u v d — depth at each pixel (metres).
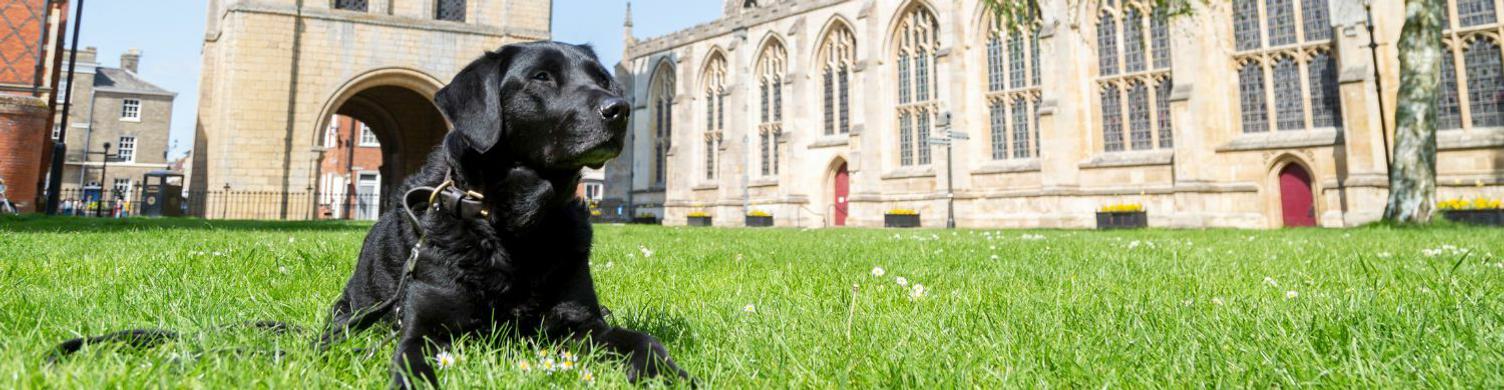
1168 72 26.45
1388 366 2.17
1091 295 4.10
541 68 2.43
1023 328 3.00
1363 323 2.82
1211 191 25.03
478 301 2.37
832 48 36.25
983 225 29.95
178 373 2.04
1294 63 24.69
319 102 26.36
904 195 32.41
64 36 25.67
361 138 45.66
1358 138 22.34
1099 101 28.12
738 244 10.22
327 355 2.30
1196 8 25.47
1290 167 24.56
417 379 1.90
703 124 42.47
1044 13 28.66
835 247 9.38
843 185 35.88
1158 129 26.73
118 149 56.50
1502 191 20.86
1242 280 4.91
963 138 29.30
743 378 2.16
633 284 5.00
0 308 3.03
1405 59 17.12
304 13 26.27
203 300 3.55
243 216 24.83
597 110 2.26
